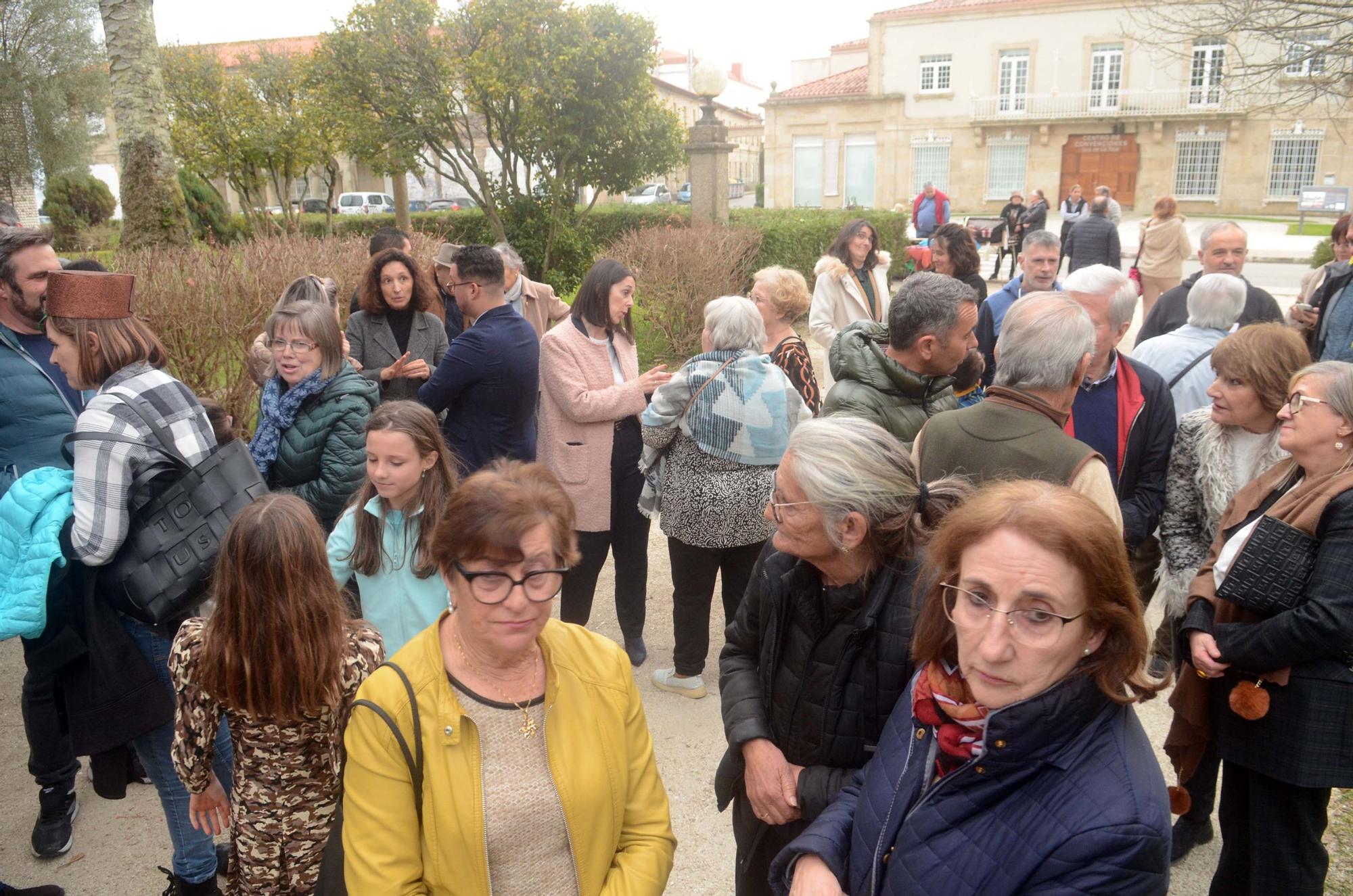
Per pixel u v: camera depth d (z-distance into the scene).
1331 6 8.90
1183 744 2.58
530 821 1.60
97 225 21.39
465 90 14.88
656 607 4.91
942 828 1.42
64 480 2.55
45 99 18.14
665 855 1.76
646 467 3.72
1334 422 2.19
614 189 16.31
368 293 4.58
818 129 39.41
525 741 1.63
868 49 40.06
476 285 3.91
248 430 6.39
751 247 12.09
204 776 2.17
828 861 1.65
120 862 3.07
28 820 3.28
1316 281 5.42
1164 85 34.44
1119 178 36.06
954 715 1.48
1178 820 3.05
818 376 9.12
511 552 1.51
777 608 1.97
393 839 1.56
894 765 1.58
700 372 3.44
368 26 14.45
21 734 3.77
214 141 18.06
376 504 2.68
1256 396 2.82
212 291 6.16
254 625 1.87
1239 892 2.46
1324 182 33.25
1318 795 2.29
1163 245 11.05
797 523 1.83
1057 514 1.34
